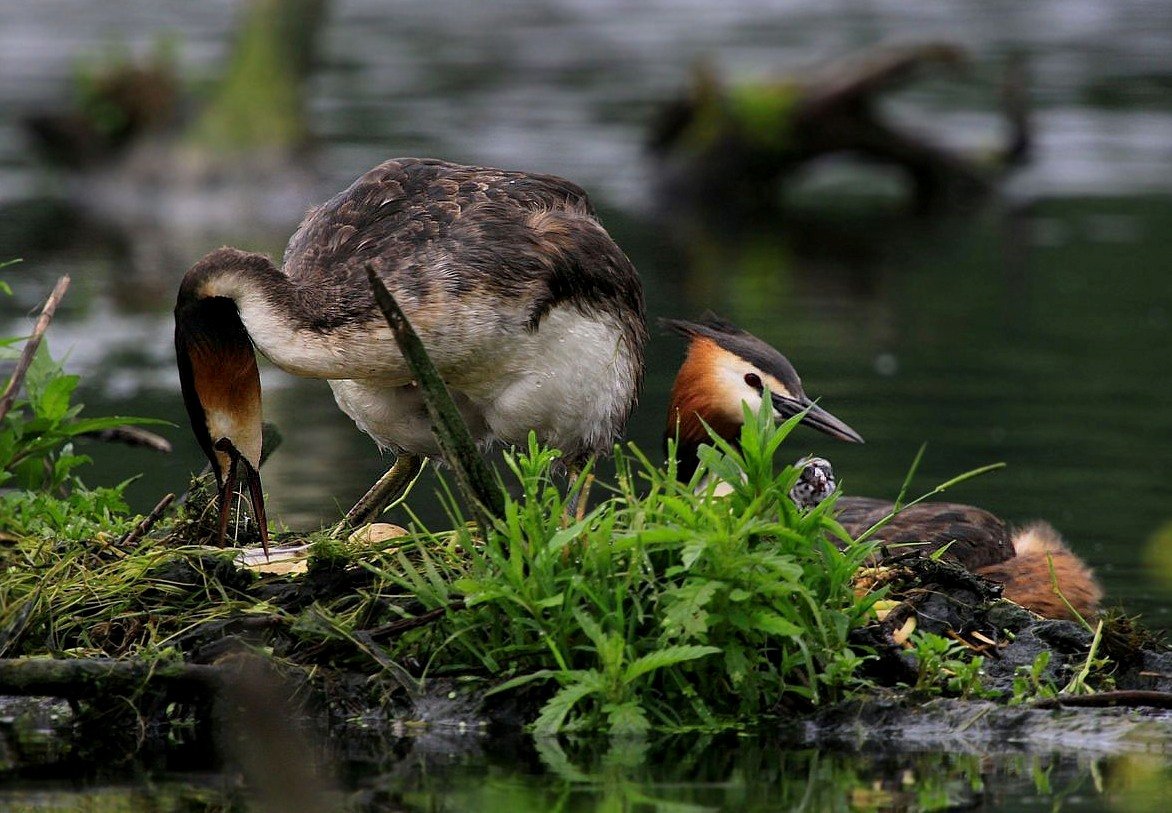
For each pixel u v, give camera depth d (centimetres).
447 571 977
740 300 2269
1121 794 802
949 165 3162
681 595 885
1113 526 1384
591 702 910
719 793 804
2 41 4175
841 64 3109
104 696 902
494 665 916
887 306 2262
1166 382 1872
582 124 3494
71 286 2291
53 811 785
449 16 4906
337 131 3359
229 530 1156
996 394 1814
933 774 833
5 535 1045
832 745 881
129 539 1059
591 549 915
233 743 902
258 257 1091
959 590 1034
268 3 3170
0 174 3238
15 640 934
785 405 1349
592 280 1151
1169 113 3675
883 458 1571
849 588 964
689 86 3125
